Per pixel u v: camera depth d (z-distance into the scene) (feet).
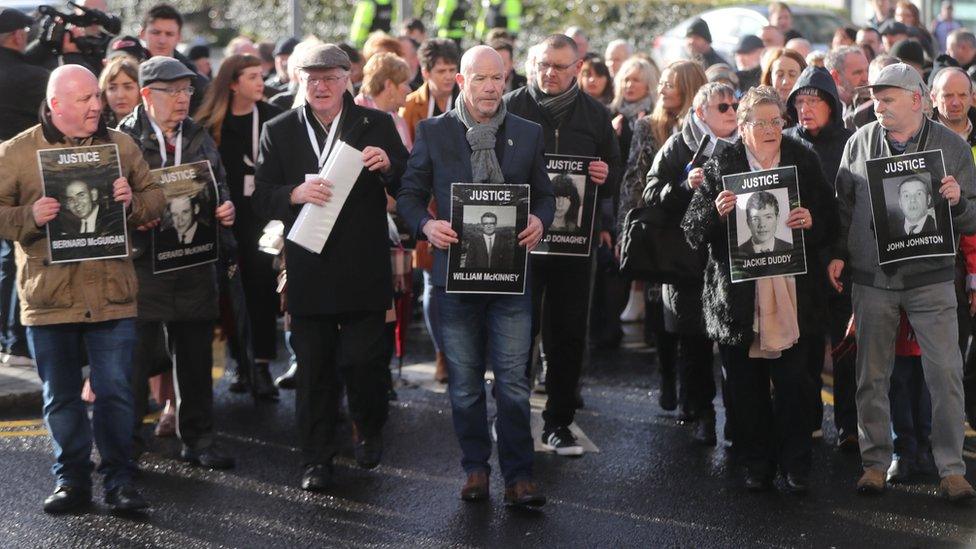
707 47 39.60
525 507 21.43
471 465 21.61
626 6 74.43
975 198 21.53
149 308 22.65
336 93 21.48
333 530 20.33
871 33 41.27
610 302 33.65
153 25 31.35
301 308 21.56
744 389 21.95
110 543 19.70
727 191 20.89
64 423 20.93
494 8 56.85
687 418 26.68
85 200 20.08
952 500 21.52
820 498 21.95
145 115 22.89
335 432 23.66
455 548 19.60
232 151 27.30
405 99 26.99
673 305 24.38
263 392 28.32
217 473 23.16
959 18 63.87
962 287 22.99
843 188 22.00
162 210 21.48
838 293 23.48
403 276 26.99
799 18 61.36
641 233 23.85
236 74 27.07
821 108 24.16
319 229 21.01
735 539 20.03
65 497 21.02
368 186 21.61
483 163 20.77
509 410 21.07
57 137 20.31
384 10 56.29
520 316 21.03
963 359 24.43
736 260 20.97
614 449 24.82
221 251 24.22
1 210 19.98
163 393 25.32
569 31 39.22
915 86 21.30
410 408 27.71
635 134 25.75
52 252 19.98
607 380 30.42
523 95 23.85
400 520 20.79
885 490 22.33
